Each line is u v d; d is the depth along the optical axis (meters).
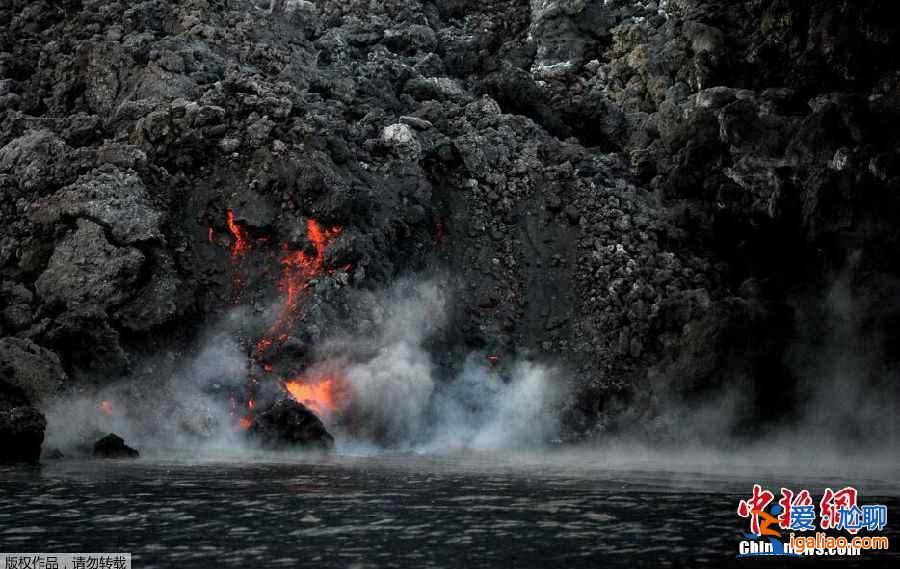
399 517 11.91
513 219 32.53
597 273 30.84
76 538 10.51
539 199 33.19
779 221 30.98
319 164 28.75
